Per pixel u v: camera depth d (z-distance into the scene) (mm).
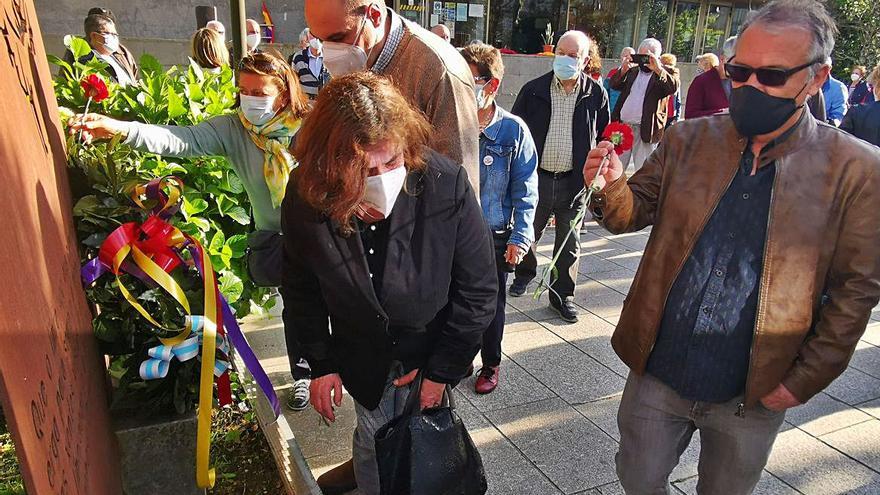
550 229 6527
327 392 1903
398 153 1512
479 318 1784
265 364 3484
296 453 2209
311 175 1488
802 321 1654
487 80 3041
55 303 1218
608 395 3355
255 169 2576
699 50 13547
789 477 2717
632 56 7008
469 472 1844
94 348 1776
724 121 1770
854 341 1638
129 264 1791
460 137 2143
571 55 3869
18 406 785
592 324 4227
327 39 2094
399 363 1885
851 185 1588
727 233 1703
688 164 1777
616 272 5281
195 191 2904
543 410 3193
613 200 1798
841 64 16016
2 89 1068
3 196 920
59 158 1718
